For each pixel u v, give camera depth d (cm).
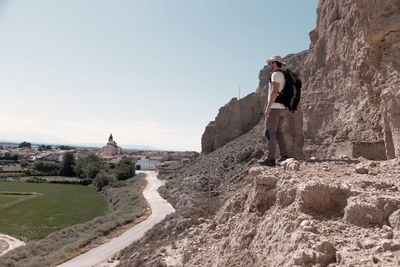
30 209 6053
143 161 15362
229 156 5484
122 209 5288
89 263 2600
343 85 1842
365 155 1466
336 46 1994
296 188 424
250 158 4750
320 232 339
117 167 10612
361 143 1495
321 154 1903
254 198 515
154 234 2375
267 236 416
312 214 379
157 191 6931
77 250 3027
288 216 389
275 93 548
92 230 3822
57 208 6134
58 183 10400
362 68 1085
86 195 7850
